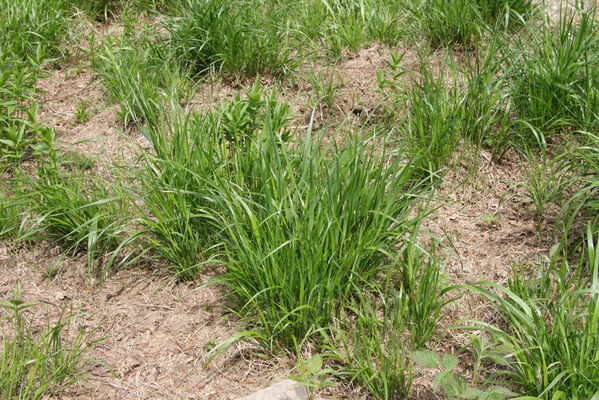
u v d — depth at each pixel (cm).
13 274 332
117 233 337
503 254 341
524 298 288
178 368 284
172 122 425
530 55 418
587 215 341
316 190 307
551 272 314
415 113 401
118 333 302
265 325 283
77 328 304
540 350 249
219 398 271
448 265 335
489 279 326
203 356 286
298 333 291
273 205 300
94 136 423
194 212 335
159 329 304
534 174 370
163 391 274
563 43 417
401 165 382
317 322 289
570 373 238
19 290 323
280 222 300
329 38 492
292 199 317
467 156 400
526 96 408
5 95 420
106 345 296
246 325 302
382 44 498
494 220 362
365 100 439
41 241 350
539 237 349
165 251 330
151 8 553
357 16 518
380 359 264
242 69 460
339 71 471
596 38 431
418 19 500
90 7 552
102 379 279
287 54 467
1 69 432
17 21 486
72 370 279
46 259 342
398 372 274
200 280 328
